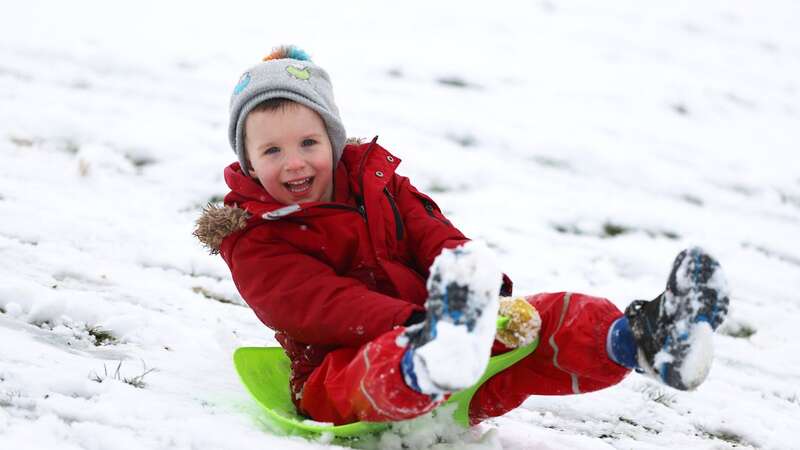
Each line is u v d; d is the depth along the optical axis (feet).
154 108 40.88
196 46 53.88
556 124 49.26
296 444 12.60
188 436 12.36
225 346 17.46
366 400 12.00
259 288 13.61
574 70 62.75
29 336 16.19
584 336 12.66
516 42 68.03
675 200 40.96
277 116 14.33
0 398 12.87
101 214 26.25
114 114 38.52
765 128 57.82
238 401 14.55
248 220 14.03
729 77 69.15
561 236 33.19
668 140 50.85
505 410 13.84
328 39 60.90
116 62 47.62
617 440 16.08
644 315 12.03
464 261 10.68
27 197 26.37
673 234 36.14
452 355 10.46
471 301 10.62
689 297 11.47
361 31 64.23
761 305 29.19
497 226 32.83
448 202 34.91
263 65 14.89
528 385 13.48
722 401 19.43
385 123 44.16
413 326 11.68
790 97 66.80
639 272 30.83
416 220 15.05
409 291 14.26
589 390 13.26
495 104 51.34
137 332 17.37
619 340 12.36
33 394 13.28
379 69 55.42
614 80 61.87
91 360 15.53
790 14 96.22
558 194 38.22
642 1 91.61
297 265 13.69
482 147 43.50
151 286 20.89
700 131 54.24
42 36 49.96
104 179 30.53
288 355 14.84
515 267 28.53
